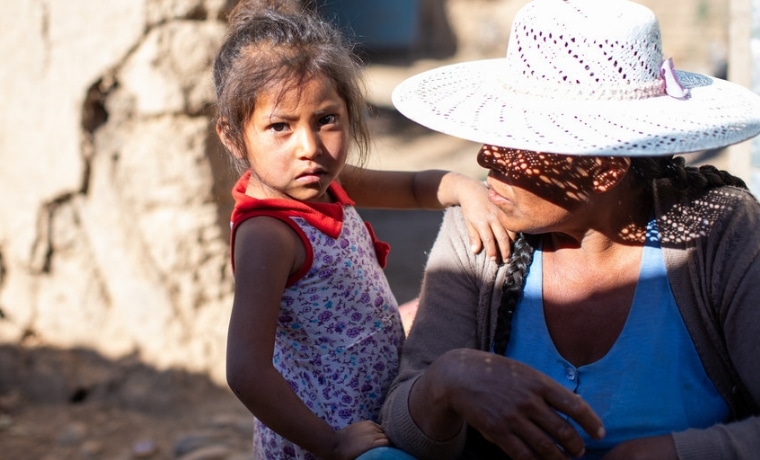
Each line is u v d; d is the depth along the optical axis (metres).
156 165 4.30
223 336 4.48
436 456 1.94
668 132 1.79
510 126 1.83
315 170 2.06
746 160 2.86
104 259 4.46
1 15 4.37
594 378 2.03
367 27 17.77
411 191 2.46
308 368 2.18
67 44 4.27
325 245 2.11
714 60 12.47
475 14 17.75
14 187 4.51
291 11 2.23
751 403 1.98
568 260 2.10
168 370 4.46
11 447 4.07
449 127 1.85
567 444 1.72
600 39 1.88
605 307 2.05
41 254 4.52
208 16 4.26
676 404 1.99
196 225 4.37
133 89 4.27
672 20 14.72
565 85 1.90
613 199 2.03
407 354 2.16
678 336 1.98
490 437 1.76
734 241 1.94
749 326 1.89
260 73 2.02
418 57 17.28
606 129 1.80
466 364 1.80
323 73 2.05
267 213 2.06
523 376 1.76
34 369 4.57
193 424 4.29
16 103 4.41
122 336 4.52
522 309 2.12
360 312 2.18
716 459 1.81
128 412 4.43
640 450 1.84
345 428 2.01
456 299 2.19
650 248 2.03
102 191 4.39
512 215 2.00
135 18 4.18
